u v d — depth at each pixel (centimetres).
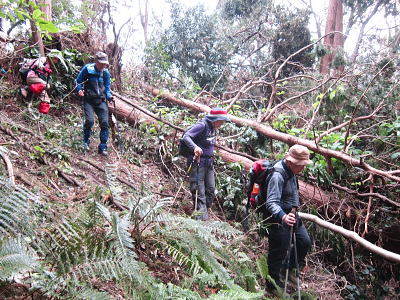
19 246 194
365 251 568
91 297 194
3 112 561
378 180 600
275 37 1423
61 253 212
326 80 725
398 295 558
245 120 672
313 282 505
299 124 791
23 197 214
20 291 202
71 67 695
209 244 328
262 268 354
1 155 344
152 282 231
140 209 299
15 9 469
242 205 577
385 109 705
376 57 933
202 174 470
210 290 306
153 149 663
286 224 357
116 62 828
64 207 322
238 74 1215
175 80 1091
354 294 523
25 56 673
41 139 519
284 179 366
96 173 509
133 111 700
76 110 706
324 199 588
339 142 652
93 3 1050
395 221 554
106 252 228
